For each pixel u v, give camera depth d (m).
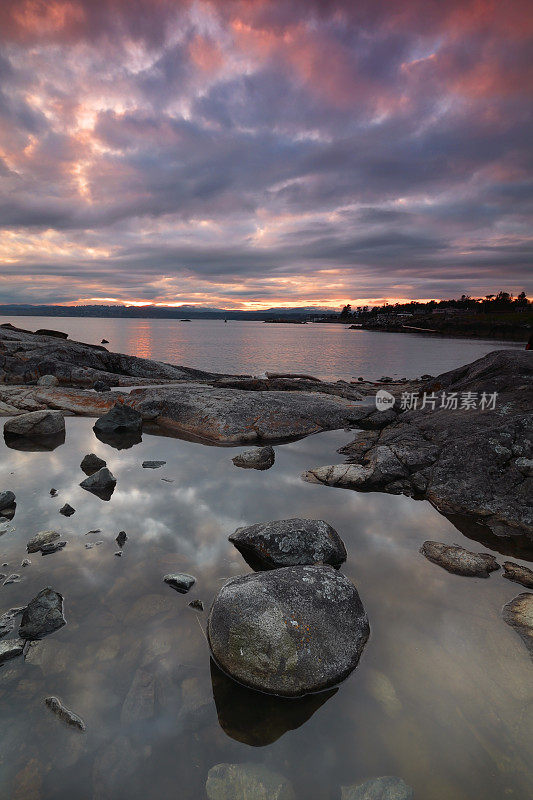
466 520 6.85
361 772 2.85
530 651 3.93
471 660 3.84
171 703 3.37
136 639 4.01
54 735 3.06
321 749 3.02
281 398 14.04
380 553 5.75
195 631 4.16
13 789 2.69
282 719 3.28
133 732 3.11
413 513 7.07
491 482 7.43
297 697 3.49
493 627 4.27
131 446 10.77
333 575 4.50
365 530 6.43
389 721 3.25
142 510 6.88
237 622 3.83
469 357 53.12
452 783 2.78
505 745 3.04
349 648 3.85
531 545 6.08
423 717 3.28
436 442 9.36
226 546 5.78
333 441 11.54
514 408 9.39
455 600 4.72
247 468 9.19
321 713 3.34
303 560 5.23
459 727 3.19
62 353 26.42
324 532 5.55
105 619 4.26
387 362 45.81
